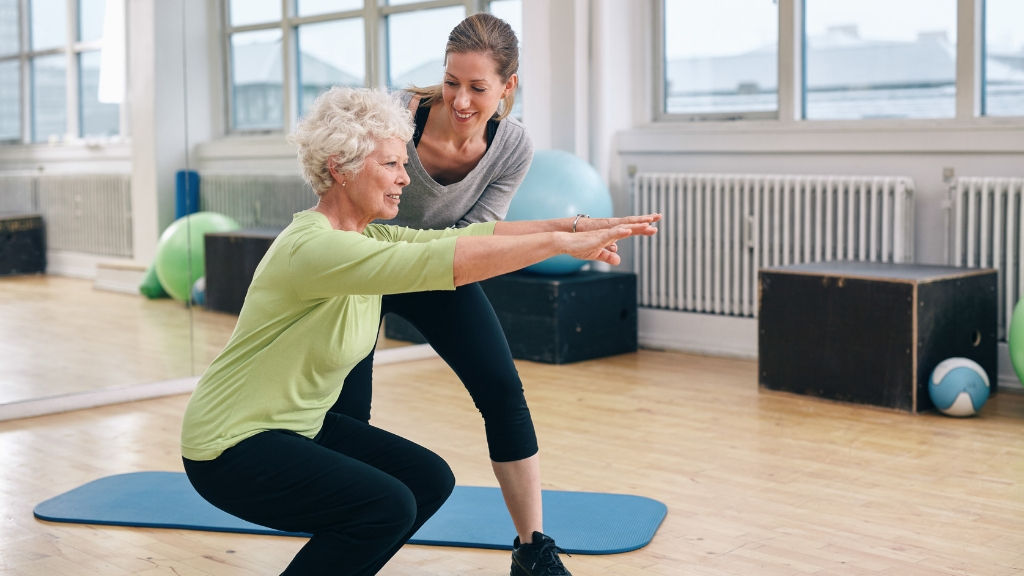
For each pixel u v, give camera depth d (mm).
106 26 4105
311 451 1663
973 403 3684
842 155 4715
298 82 4684
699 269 5133
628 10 5535
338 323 1648
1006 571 2254
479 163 2156
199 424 1653
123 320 4195
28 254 3936
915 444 3361
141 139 4230
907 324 3721
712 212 5098
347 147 1627
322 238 1588
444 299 2016
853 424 3637
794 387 4105
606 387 4348
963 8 4379
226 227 4492
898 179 4422
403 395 4215
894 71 4688
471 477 3016
